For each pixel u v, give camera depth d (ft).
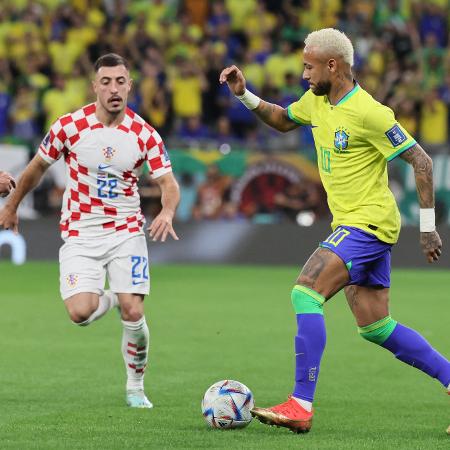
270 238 219.00
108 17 266.36
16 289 170.19
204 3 272.92
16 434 69.97
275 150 217.77
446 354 111.45
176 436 69.41
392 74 245.45
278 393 88.43
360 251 71.00
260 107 78.79
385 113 70.64
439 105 242.58
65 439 68.33
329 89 72.49
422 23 264.93
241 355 108.88
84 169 80.33
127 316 80.28
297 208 218.38
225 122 234.58
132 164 80.43
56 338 119.55
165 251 221.66
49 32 256.52
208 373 98.12
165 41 256.11
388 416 78.33
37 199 219.82
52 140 80.28
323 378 96.22
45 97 237.45
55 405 81.56
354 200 72.18
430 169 70.74
